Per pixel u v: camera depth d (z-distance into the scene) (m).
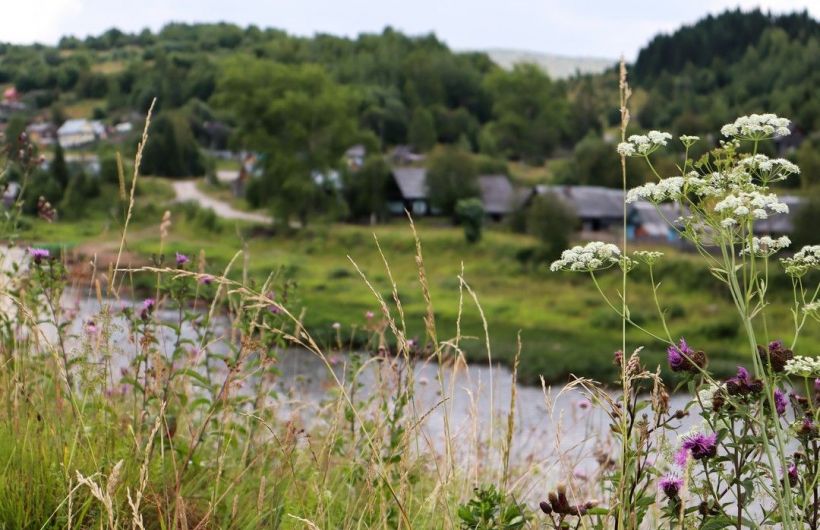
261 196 99.12
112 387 4.70
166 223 4.95
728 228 3.31
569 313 62.50
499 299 66.88
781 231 71.06
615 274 70.12
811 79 184.12
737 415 3.12
